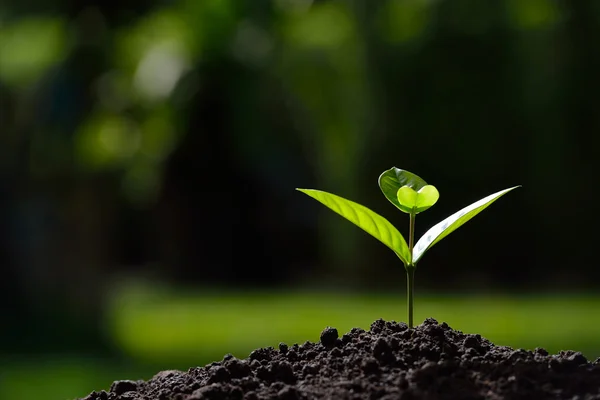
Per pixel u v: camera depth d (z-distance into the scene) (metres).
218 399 2.26
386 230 2.55
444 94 15.04
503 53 14.85
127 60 11.91
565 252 15.16
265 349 2.63
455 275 15.53
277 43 17.42
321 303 13.56
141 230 18.47
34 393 6.82
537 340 8.80
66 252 9.77
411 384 2.22
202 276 18.64
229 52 17.30
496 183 15.12
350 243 16.30
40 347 9.41
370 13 15.46
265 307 13.48
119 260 18.45
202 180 18.31
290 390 2.22
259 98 17.66
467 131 15.02
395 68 15.22
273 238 18.72
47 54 10.55
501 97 14.91
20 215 9.59
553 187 14.98
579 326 9.95
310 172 18.36
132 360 8.63
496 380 2.26
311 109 17.27
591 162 14.86
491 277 15.38
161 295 16.45
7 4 10.79
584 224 15.01
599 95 14.66
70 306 9.70
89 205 9.96
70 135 9.83
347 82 16.11
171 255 18.66
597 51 14.61
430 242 2.58
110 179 10.38
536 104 14.84
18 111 9.63
